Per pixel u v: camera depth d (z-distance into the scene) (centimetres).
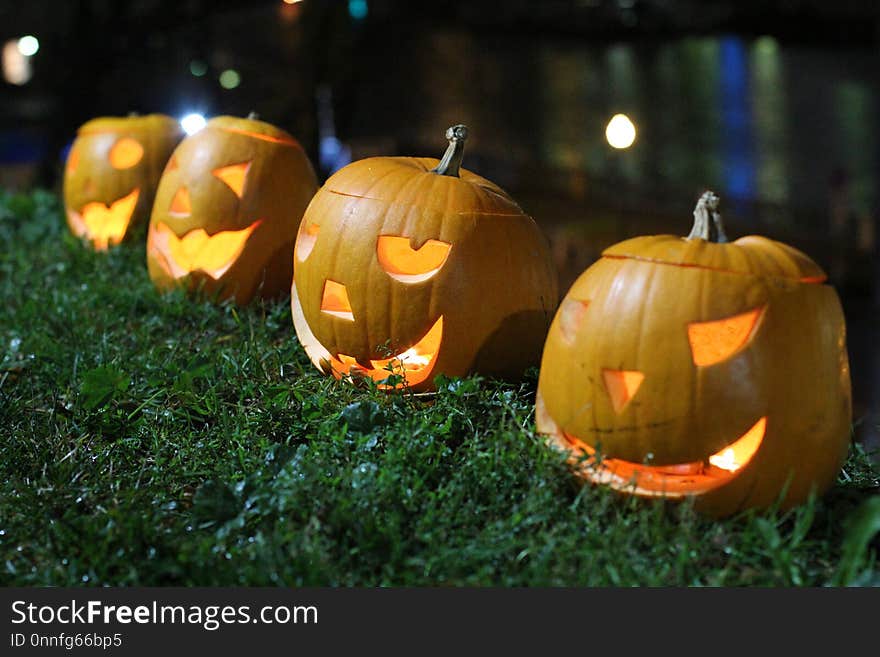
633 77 1142
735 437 163
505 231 189
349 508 162
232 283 222
